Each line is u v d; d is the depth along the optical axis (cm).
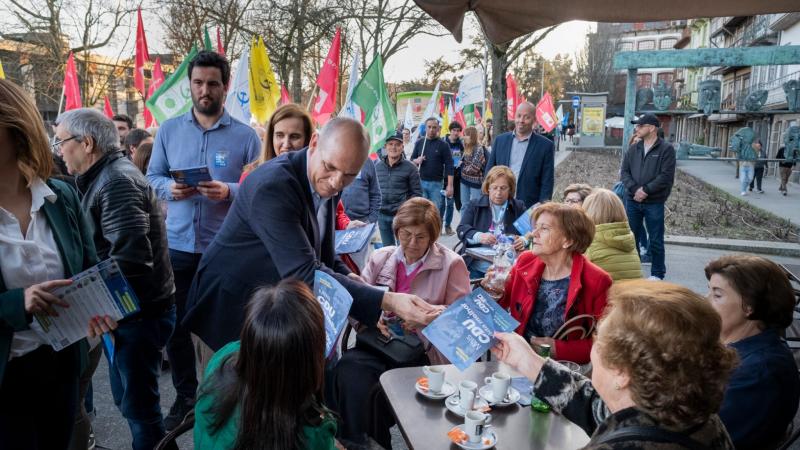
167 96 607
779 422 193
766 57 773
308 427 149
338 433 272
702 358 115
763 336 207
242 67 674
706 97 909
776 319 207
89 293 191
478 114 2434
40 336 196
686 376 114
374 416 265
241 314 235
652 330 117
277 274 229
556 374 187
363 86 670
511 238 470
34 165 186
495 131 973
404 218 308
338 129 215
